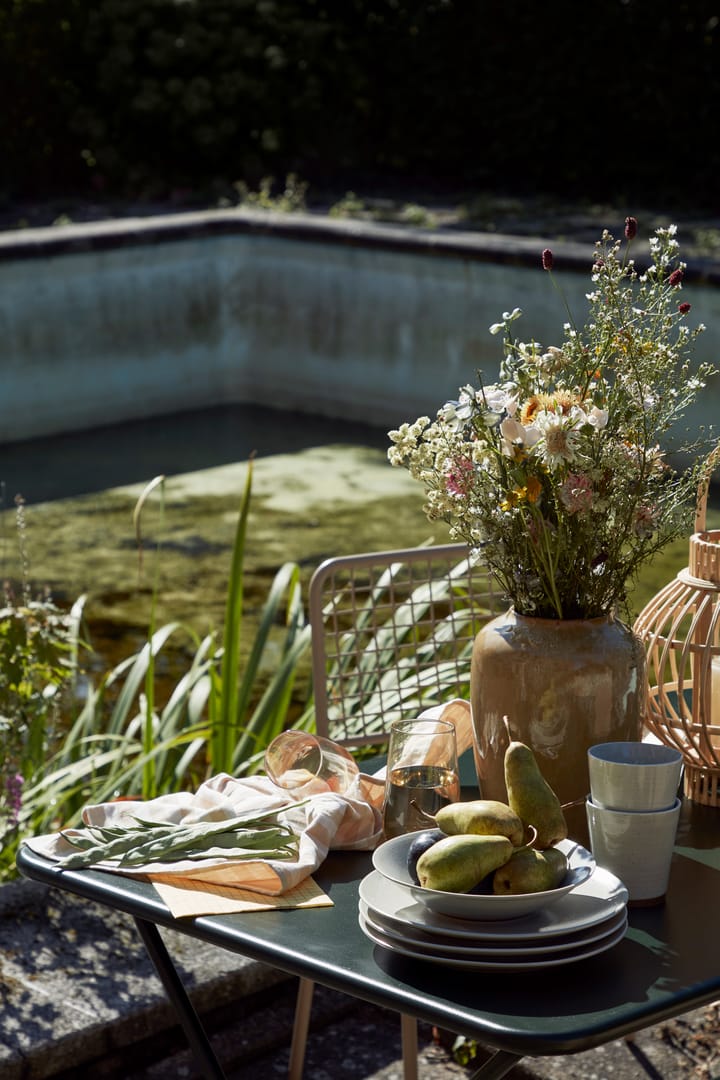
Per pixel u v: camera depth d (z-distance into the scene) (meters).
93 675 4.48
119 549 5.95
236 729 3.07
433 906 1.42
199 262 9.00
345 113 12.32
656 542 1.69
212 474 7.35
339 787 1.79
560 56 11.40
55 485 7.14
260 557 5.80
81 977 2.33
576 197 11.71
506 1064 1.33
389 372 8.48
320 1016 2.56
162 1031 2.34
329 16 12.21
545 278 7.51
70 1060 2.19
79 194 11.96
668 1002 1.32
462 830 1.45
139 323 8.76
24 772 2.93
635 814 1.51
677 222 9.88
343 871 1.64
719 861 1.66
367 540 6.02
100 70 11.48
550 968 1.38
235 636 3.12
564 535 1.64
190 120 11.77
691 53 10.91
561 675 1.64
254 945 1.44
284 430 8.48
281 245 8.91
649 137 11.29
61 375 8.41
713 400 6.72
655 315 1.68
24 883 2.56
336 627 2.34
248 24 11.82
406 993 1.33
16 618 2.84
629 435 1.67
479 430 1.65
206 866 1.59
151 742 2.99
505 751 1.68
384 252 8.31
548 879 1.42
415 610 3.08
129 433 8.45
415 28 12.02
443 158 12.25
